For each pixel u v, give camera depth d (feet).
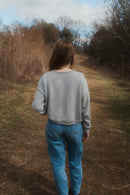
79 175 5.53
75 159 5.41
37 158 8.45
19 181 6.88
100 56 58.29
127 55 41.04
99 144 10.13
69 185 6.61
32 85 22.86
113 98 20.57
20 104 15.94
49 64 5.11
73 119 4.83
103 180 7.13
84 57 85.81
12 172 7.36
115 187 6.78
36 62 29.30
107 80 34.32
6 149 9.01
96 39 58.85
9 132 10.82
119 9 37.47
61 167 5.14
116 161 8.43
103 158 8.68
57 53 4.84
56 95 4.76
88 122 5.02
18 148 9.20
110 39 46.96
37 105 4.74
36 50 30.22
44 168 7.74
